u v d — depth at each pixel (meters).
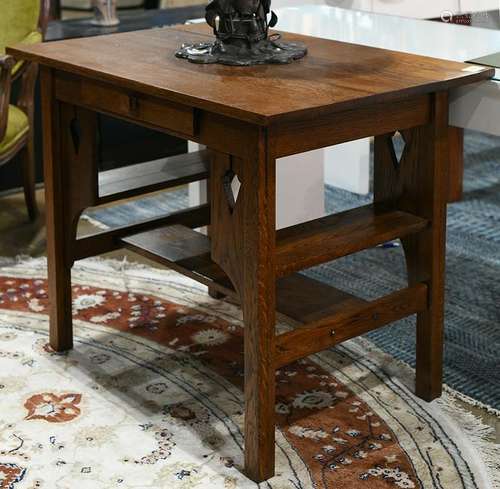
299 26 3.04
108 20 4.54
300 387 2.71
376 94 2.15
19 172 4.25
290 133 2.11
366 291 3.34
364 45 2.71
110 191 2.77
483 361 2.86
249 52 2.48
